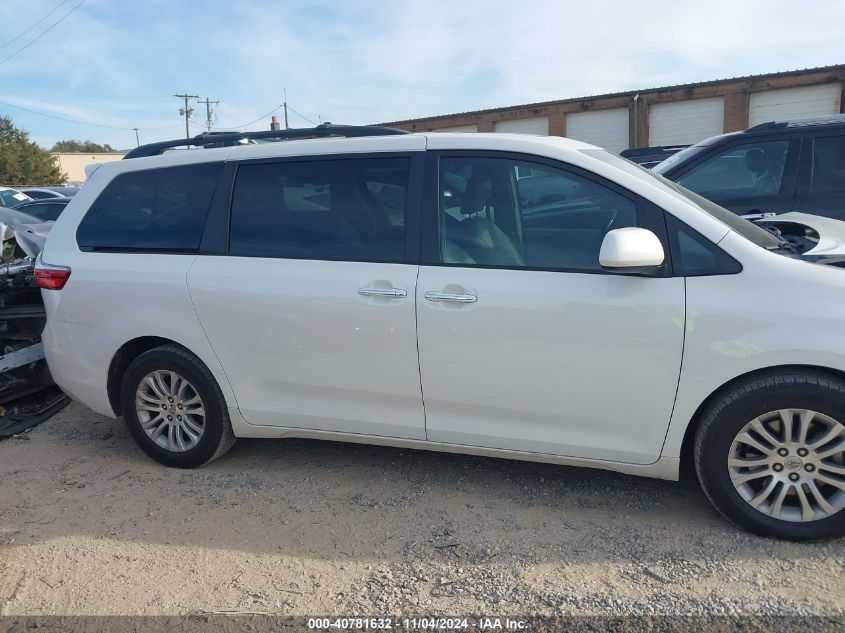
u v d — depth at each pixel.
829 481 2.79
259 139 4.11
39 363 5.20
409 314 3.22
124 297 3.81
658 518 3.15
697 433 2.95
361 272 3.33
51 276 4.01
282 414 3.64
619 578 2.72
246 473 3.87
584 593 2.63
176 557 3.04
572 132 28.77
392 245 3.32
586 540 3.00
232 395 3.71
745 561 2.78
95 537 3.23
